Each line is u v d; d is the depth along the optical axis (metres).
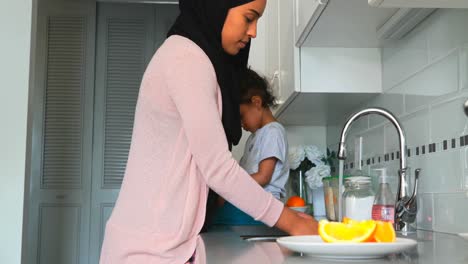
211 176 0.97
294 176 2.54
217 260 0.80
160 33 3.52
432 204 1.44
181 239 0.98
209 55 1.19
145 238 1.00
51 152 3.42
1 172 2.44
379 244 0.77
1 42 2.50
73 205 3.39
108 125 3.45
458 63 1.29
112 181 3.42
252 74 2.12
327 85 1.90
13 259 2.40
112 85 3.48
